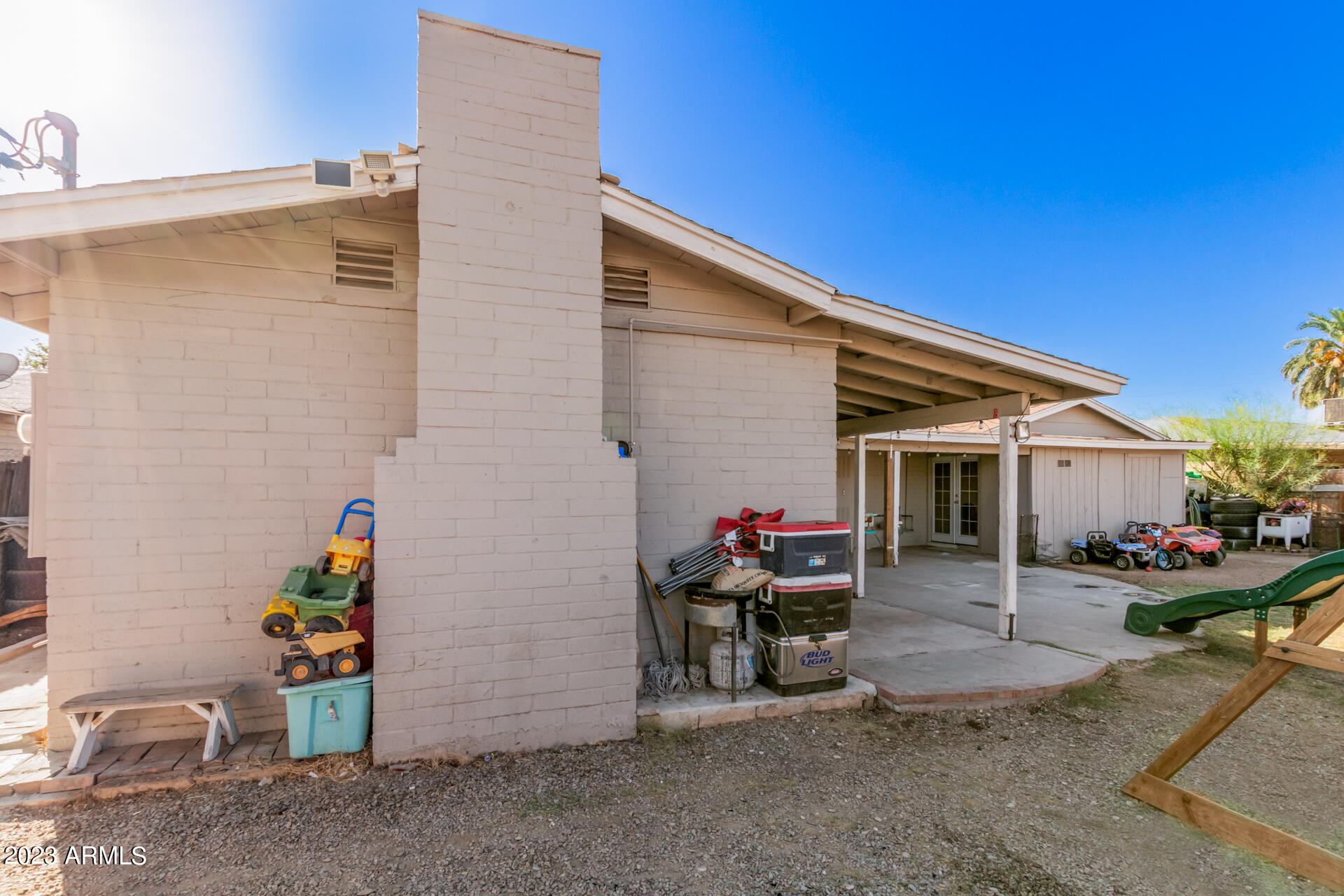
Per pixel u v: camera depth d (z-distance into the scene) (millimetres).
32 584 6785
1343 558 5109
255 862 2719
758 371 5039
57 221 3129
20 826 2967
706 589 4418
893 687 4695
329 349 4020
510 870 2680
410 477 3564
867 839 2938
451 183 3707
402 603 3535
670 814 3129
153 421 3713
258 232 3920
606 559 3947
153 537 3703
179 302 3768
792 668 4418
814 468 5191
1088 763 3750
